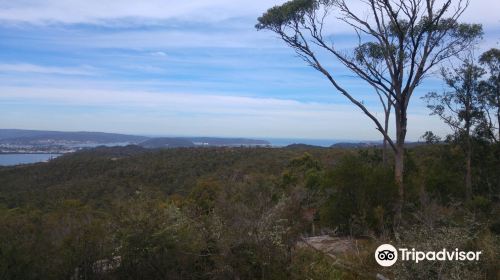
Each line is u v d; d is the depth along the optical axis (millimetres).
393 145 14734
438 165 21234
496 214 12602
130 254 7207
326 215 12234
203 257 7512
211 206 8461
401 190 12766
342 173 12742
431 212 9766
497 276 7020
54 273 6805
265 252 7332
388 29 15484
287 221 7762
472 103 23734
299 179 19438
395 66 14672
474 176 23422
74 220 7363
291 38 15672
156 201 7840
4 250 6422
